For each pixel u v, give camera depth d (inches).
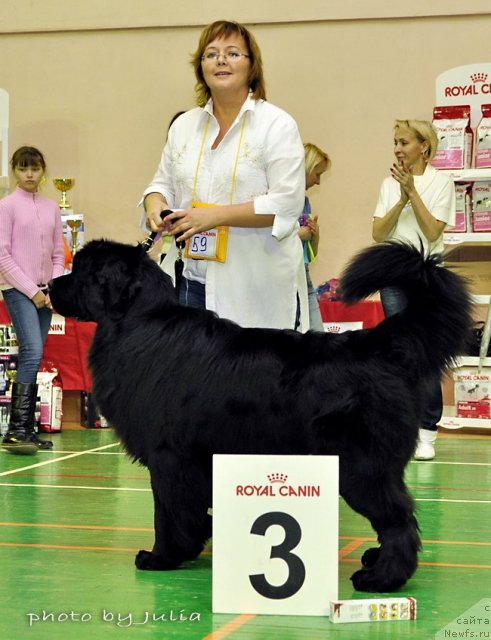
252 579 131.4
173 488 146.4
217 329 148.2
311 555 131.6
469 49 401.7
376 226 301.9
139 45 429.1
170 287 155.1
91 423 383.6
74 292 153.9
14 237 307.0
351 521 203.6
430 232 291.0
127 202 433.4
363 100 411.5
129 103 431.2
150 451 146.6
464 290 145.0
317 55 414.0
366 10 407.2
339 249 417.4
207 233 180.4
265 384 141.9
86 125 434.9
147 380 145.3
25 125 439.5
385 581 139.9
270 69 417.7
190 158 183.8
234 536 132.1
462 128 348.8
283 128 177.8
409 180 285.7
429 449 299.1
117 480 250.5
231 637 120.0
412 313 143.8
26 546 172.6
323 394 139.5
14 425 307.3
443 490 240.7
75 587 143.9
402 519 140.4
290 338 145.8
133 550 169.6
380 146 410.9
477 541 180.4
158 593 140.7
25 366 308.5
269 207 172.9
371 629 124.3
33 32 436.1
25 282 300.2
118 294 150.6
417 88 406.9
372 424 138.3
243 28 181.0
